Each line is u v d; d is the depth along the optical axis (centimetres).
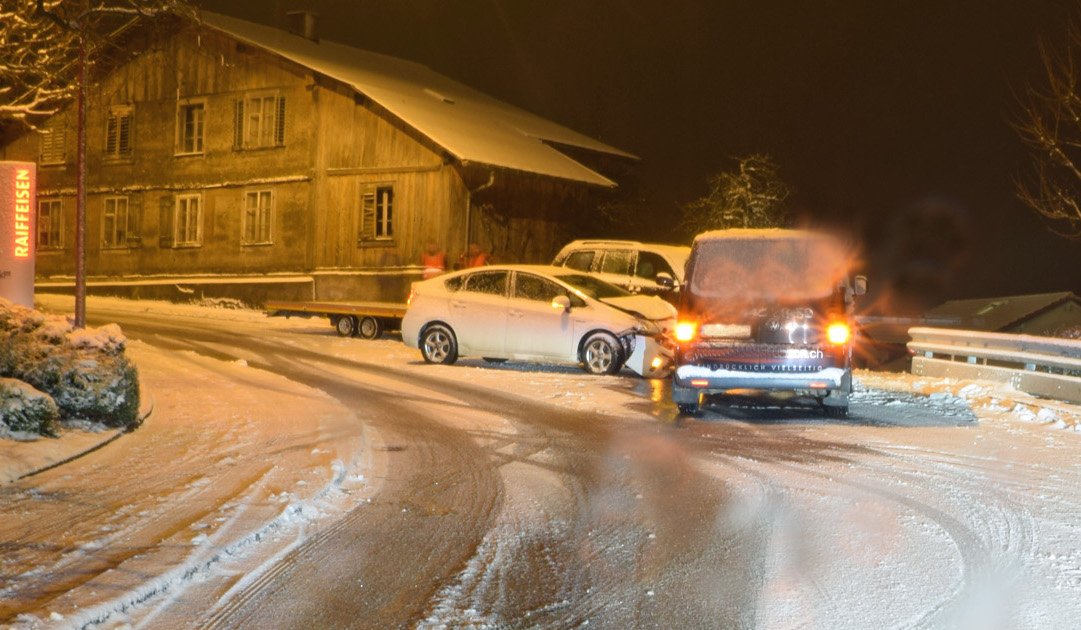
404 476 879
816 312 1161
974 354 1628
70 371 998
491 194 2916
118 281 3484
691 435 1093
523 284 1706
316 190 3066
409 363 1775
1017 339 1492
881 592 562
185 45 3338
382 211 2947
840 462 940
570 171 3038
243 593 558
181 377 1462
